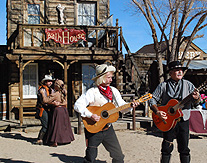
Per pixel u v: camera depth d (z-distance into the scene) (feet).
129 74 39.40
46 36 33.55
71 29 34.40
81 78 40.88
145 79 37.96
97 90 12.98
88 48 34.81
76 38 34.53
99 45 41.19
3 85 39.37
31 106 38.81
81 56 34.12
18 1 39.78
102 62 41.50
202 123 25.04
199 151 20.08
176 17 31.76
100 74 12.79
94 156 12.27
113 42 38.65
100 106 12.73
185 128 13.38
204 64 41.06
